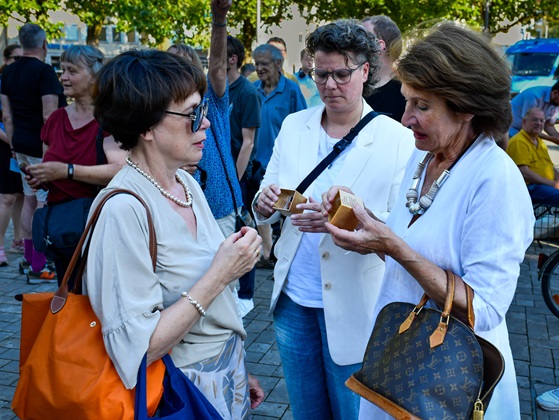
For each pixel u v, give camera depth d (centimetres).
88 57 339
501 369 165
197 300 177
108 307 167
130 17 1559
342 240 185
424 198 188
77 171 321
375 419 203
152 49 188
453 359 166
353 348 250
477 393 163
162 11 1594
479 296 171
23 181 582
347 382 185
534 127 573
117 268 169
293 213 249
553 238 529
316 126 265
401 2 1848
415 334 174
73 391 162
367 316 249
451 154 187
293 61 2542
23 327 179
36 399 165
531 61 2039
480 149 182
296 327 264
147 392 170
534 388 403
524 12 2306
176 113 181
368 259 248
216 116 359
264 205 259
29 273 584
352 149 252
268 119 649
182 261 183
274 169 277
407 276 190
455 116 180
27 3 1473
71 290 181
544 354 454
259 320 505
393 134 252
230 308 198
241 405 203
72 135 339
